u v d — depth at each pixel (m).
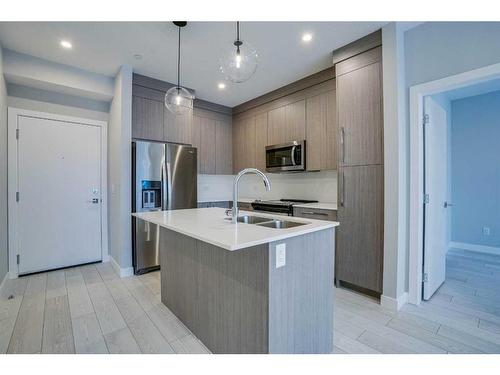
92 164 3.54
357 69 2.54
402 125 2.32
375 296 2.54
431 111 2.46
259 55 2.80
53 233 3.27
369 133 2.46
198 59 2.90
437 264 2.66
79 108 3.43
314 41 2.54
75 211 3.42
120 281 2.93
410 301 2.39
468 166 4.22
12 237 2.98
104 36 2.44
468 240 4.24
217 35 2.42
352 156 2.58
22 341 1.81
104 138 3.63
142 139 3.35
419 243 2.35
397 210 2.26
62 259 3.33
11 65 2.70
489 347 1.75
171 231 2.23
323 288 1.67
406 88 2.37
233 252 1.55
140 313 2.22
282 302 1.40
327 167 3.19
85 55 2.81
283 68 3.14
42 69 2.87
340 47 2.65
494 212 4.01
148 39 2.49
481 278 3.00
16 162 3.01
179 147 3.49
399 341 1.82
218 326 1.67
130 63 3.01
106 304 2.38
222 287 1.64
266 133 4.04
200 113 4.27
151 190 3.26
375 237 2.42
